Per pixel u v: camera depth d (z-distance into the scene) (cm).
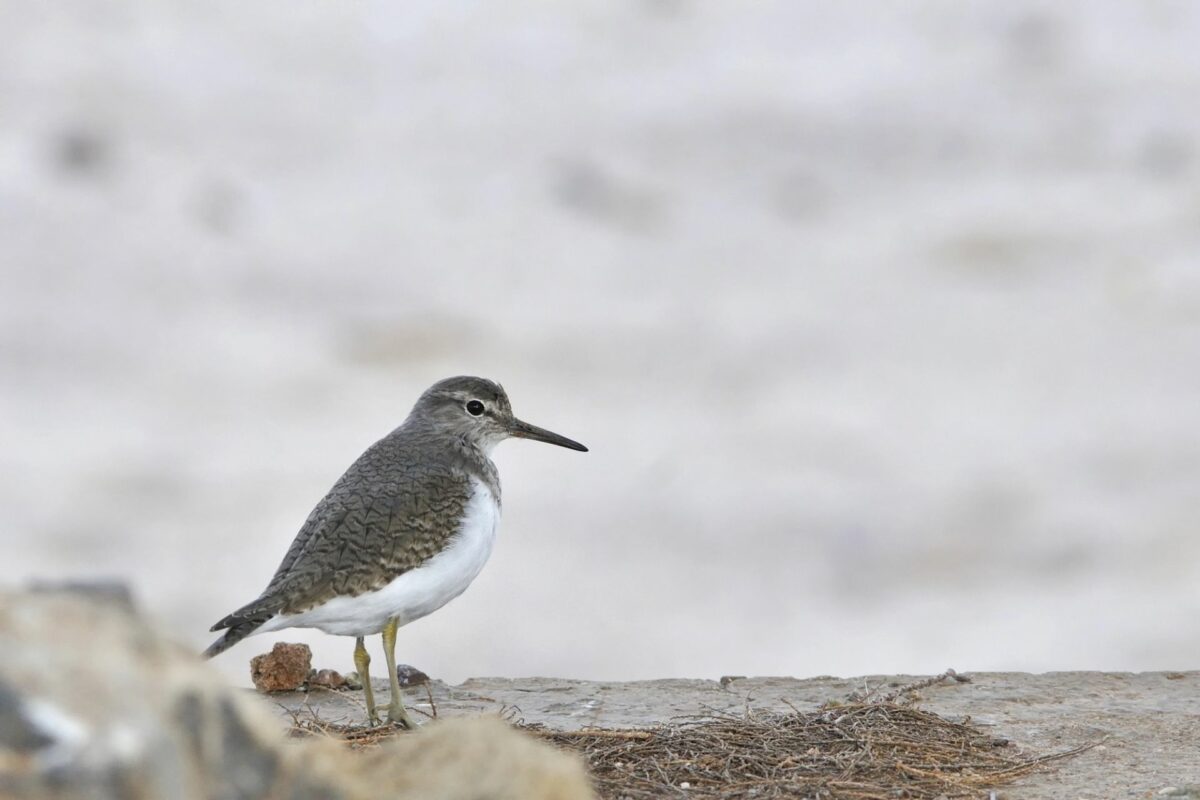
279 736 775
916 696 1612
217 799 731
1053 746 1415
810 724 1422
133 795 682
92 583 790
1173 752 1398
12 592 742
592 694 1662
